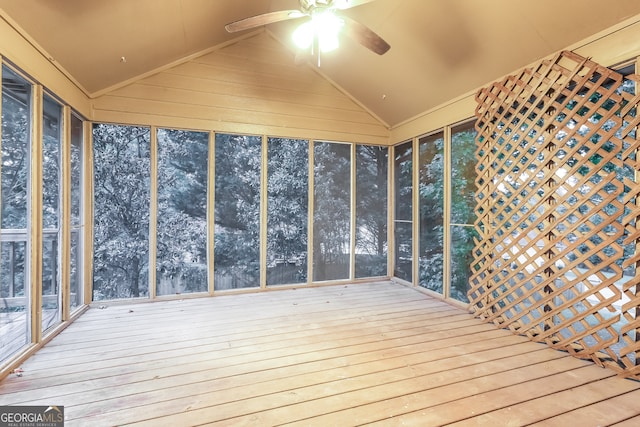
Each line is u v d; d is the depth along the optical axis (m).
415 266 4.36
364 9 3.16
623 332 2.12
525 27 2.52
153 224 3.79
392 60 3.62
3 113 2.17
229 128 4.08
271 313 3.35
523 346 2.55
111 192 3.67
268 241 4.34
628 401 1.81
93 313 3.32
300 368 2.18
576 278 2.37
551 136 2.53
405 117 4.48
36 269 2.43
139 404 1.76
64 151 2.96
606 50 2.23
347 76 4.28
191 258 3.99
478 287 3.25
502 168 3.00
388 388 1.93
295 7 3.58
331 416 1.67
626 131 2.09
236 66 4.11
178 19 3.02
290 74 4.36
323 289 4.36
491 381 2.02
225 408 1.73
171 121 3.83
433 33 3.03
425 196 4.24
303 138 4.45
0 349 2.13
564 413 1.70
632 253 2.29
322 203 4.61
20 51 2.16
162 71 3.79
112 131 3.67
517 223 2.80
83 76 3.09
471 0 2.55
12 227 2.27
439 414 1.68
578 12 2.23
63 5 2.17
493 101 3.11
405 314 3.33
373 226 4.86
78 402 1.77
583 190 2.45
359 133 4.73
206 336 2.73
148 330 2.86
